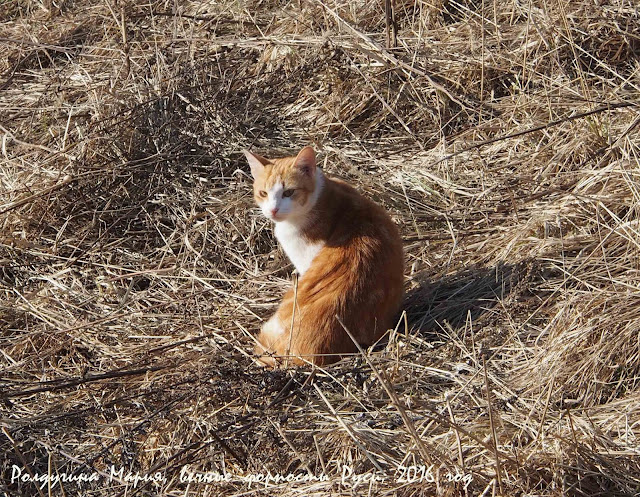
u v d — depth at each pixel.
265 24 14.29
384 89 12.07
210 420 7.24
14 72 14.16
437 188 10.61
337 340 7.89
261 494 6.49
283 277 9.62
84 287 9.62
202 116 11.93
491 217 9.82
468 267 9.20
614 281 8.02
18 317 9.23
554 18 12.20
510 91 11.83
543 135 10.87
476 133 11.25
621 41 11.93
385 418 6.98
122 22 13.20
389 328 8.43
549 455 6.31
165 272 9.70
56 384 7.68
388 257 8.29
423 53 12.46
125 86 12.69
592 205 9.19
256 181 8.87
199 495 6.62
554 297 8.39
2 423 7.29
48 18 15.86
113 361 8.30
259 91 12.51
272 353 7.92
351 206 8.63
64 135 11.77
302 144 11.68
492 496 6.01
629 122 10.46
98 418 7.52
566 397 7.18
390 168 11.01
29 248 10.20
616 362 7.33
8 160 11.44
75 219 10.70
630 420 6.69
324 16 13.42
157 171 11.16
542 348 7.66
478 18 12.92
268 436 6.88
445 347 8.01
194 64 12.89
